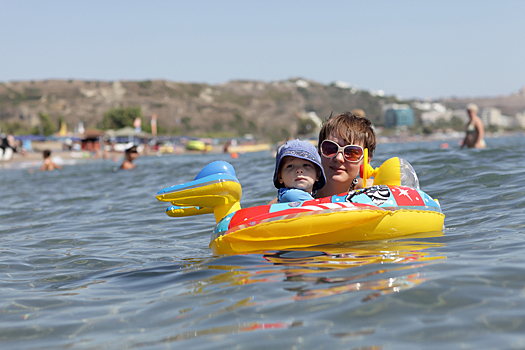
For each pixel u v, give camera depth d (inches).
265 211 122.4
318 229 119.9
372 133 146.8
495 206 171.8
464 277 86.4
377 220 123.7
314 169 132.3
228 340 68.1
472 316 69.6
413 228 129.2
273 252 120.8
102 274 121.5
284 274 98.3
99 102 4340.6
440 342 62.2
